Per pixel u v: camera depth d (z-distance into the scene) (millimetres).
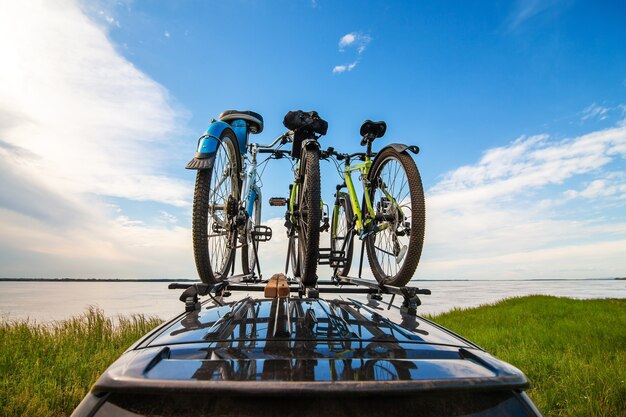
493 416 780
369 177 3635
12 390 5113
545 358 6379
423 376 788
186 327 1200
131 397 745
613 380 4902
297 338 1021
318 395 705
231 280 2758
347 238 3938
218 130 2627
